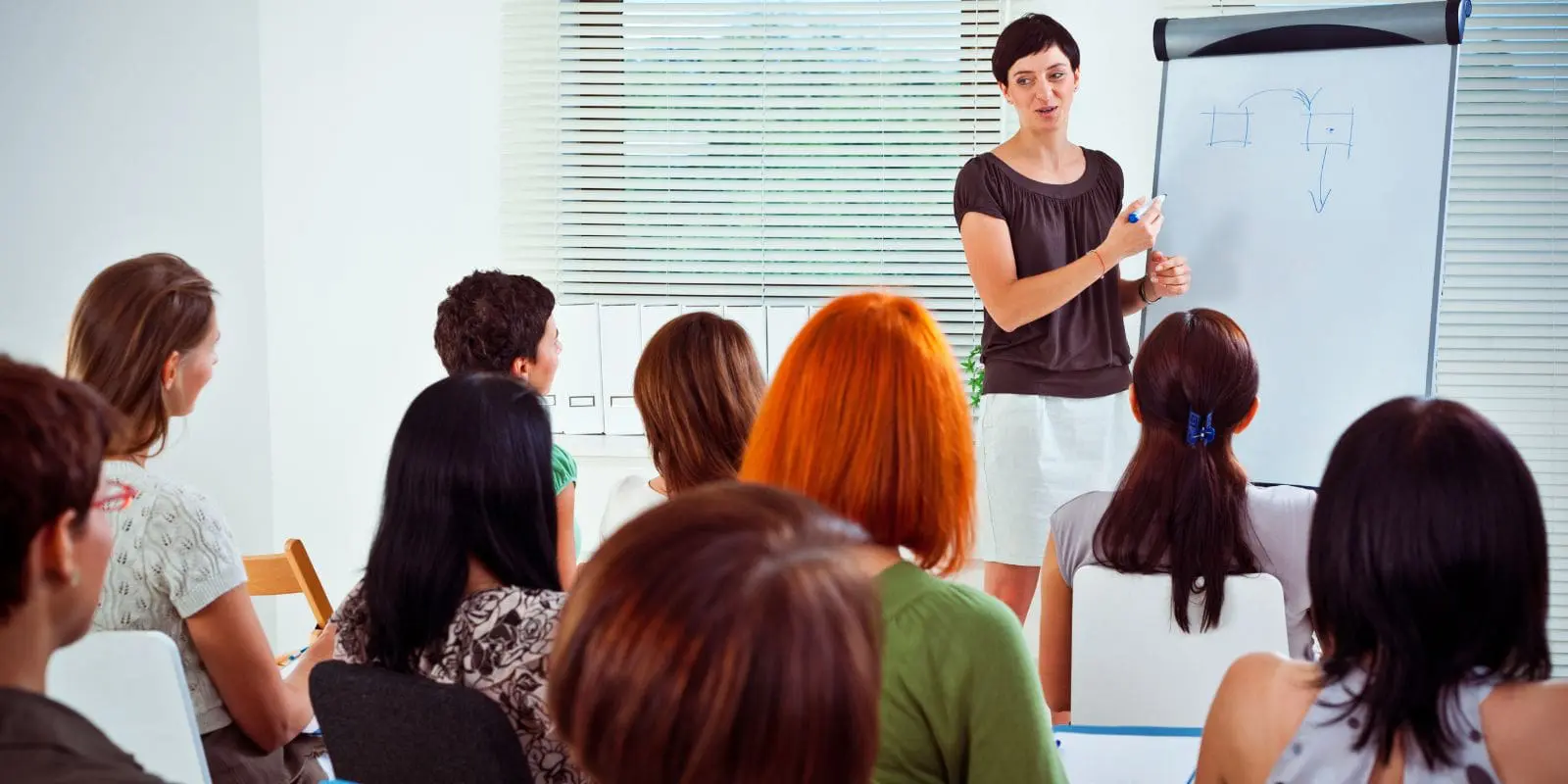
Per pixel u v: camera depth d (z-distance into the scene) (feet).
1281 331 10.13
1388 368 9.89
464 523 4.67
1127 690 6.09
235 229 12.46
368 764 4.48
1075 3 11.57
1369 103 9.96
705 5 12.12
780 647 1.75
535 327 7.84
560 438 12.21
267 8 12.21
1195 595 6.01
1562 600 11.81
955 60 11.92
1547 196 11.49
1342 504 3.70
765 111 12.18
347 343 12.55
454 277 12.45
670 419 6.45
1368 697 3.68
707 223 12.34
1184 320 6.09
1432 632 3.59
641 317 12.06
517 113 12.24
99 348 5.78
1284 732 3.87
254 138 12.37
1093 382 9.94
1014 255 9.85
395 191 12.39
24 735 2.59
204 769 5.05
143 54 12.14
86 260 12.24
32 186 12.03
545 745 4.60
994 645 3.75
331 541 12.77
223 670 5.76
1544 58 11.39
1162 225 10.44
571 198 12.28
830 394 3.93
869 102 12.03
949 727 3.77
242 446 12.69
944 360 4.00
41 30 11.93
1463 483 3.54
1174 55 10.53
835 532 1.96
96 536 3.12
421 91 12.28
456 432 4.68
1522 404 11.74
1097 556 6.25
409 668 4.67
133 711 4.92
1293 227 10.12
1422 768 3.63
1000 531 10.11
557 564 5.01
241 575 5.84
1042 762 3.77
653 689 1.75
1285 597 6.46
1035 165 9.86
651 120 12.35
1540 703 3.56
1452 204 11.59
